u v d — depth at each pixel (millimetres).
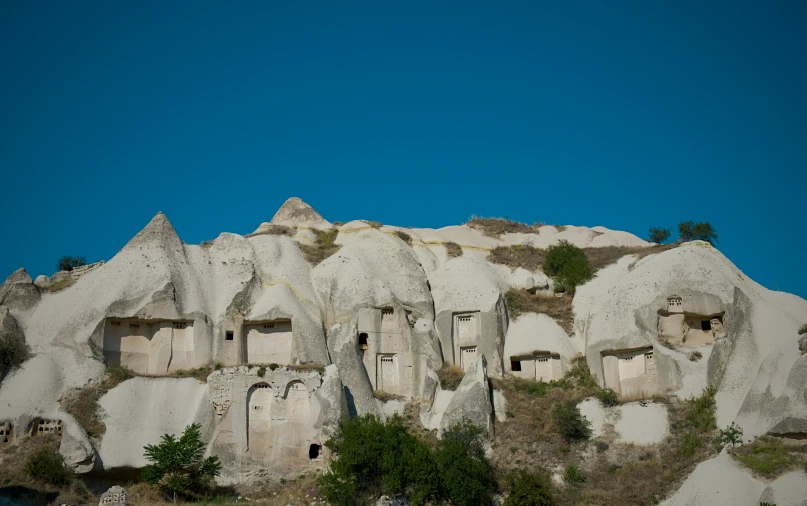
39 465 60531
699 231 87125
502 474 64375
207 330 72000
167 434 65312
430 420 70312
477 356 76000
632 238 92750
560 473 64188
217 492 64062
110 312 70125
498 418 69688
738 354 68000
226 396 67375
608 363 72750
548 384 74125
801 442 60156
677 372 69125
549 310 79062
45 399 65000
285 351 72750
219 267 76750
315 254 81062
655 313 72312
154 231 75938
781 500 56000
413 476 60312
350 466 60781
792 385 61500
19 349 67625
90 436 63906
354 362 71250
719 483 58906
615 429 67188
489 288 78188
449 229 90625
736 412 64750
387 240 81750
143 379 68188
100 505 57594
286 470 66188
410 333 74938
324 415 66562
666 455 63781
